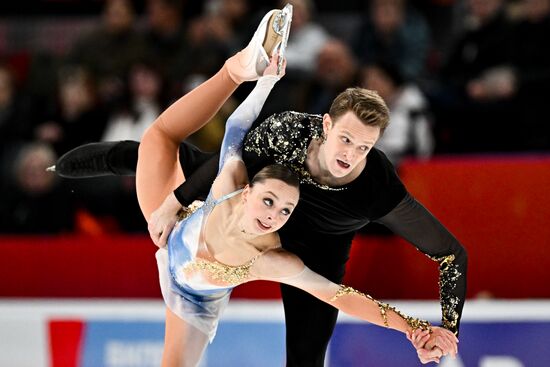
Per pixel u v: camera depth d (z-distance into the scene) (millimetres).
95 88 20453
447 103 18781
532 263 16609
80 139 20172
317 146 9914
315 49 20266
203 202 10633
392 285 16891
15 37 24828
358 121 9359
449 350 10164
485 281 16719
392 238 17141
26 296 17719
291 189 9656
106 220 19172
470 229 16703
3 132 20953
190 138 18469
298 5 20391
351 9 23078
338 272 11086
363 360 14883
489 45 19688
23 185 19359
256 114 10422
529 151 18672
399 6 20719
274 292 16891
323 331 11227
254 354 15094
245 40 20594
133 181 19016
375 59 20781
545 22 19562
